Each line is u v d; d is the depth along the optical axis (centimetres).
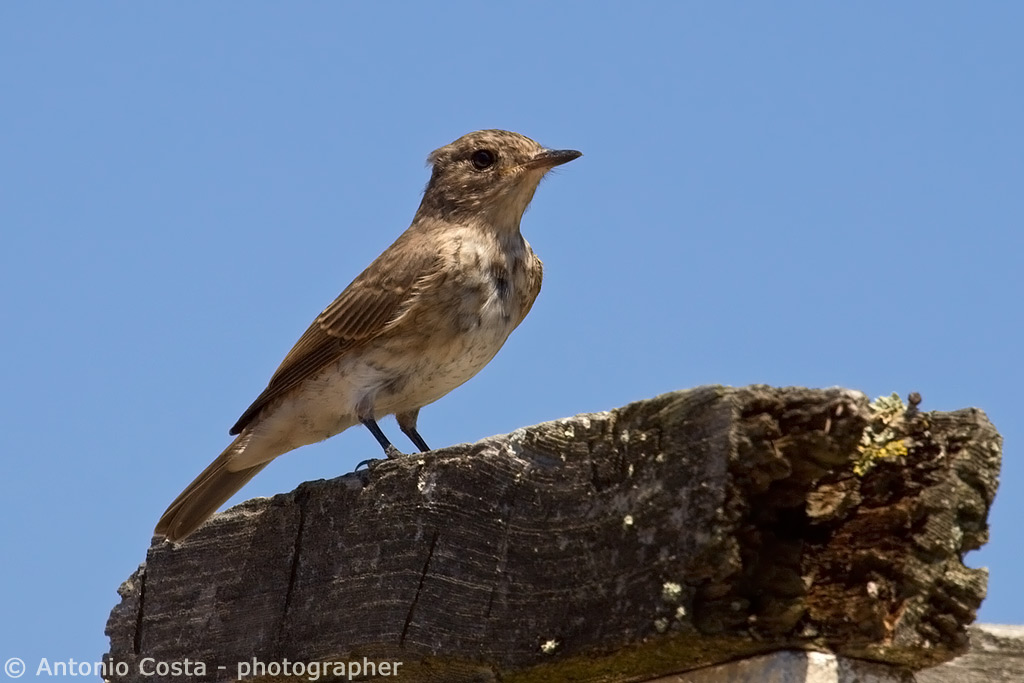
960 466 783
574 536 844
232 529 1063
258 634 1020
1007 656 966
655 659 813
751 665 788
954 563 780
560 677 867
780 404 753
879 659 793
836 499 778
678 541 769
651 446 803
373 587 952
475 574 895
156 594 1096
